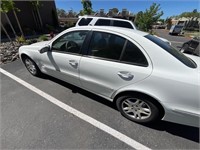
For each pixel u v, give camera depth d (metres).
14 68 4.96
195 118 1.93
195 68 2.07
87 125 2.54
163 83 1.97
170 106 2.03
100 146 2.17
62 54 3.03
